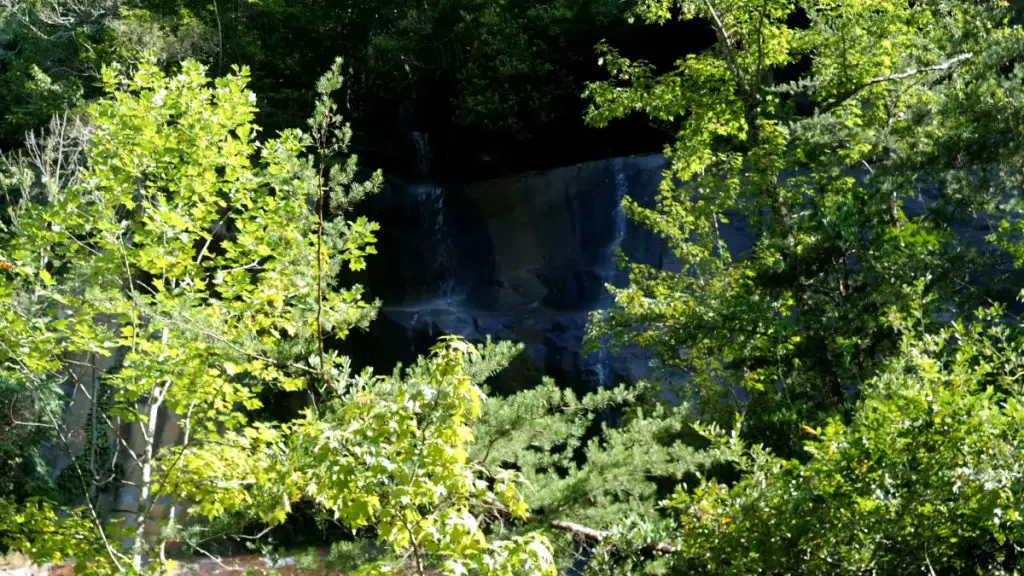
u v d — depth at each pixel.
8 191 21.02
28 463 16.41
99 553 8.42
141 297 8.23
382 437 5.59
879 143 15.70
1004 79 13.71
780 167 14.80
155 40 27.88
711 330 14.49
